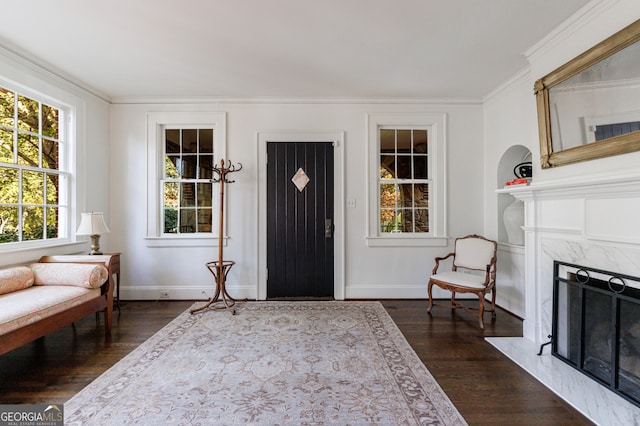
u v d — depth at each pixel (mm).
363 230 3639
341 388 1812
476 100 3623
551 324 2256
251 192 3613
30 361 2133
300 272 3629
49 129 2943
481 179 3646
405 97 3598
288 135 3615
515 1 1924
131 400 1694
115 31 2256
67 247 3018
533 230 2418
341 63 2762
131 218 3592
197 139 3703
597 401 1682
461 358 2188
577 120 1975
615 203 1766
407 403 1675
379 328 2725
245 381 1880
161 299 3580
